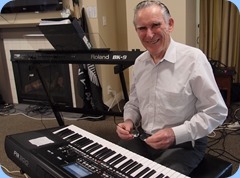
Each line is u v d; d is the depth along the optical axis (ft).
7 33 12.42
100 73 11.10
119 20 12.25
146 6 4.10
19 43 12.32
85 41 7.25
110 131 9.56
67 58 7.35
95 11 10.53
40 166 3.30
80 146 3.72
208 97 4.05
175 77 4.26
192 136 4.04
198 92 4.14
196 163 4.22
